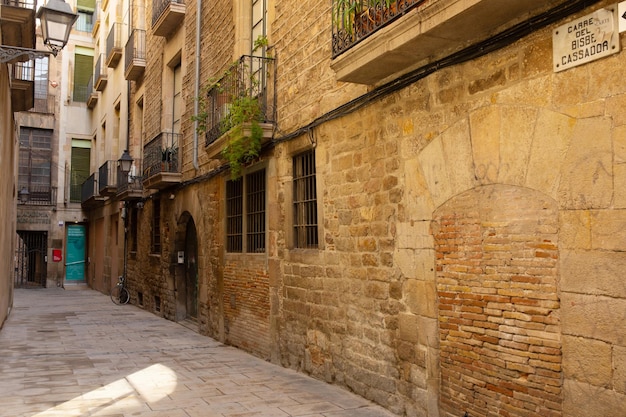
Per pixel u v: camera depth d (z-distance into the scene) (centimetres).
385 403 559
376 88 574
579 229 365
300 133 727
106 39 2259
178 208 1312
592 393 354
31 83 1104
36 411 565
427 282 502
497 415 426
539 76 396
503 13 405
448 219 480
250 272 894
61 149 2661
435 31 439
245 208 919
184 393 636
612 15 345
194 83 1212
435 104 496
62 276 2675
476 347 448
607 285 346
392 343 552
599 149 353
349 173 627
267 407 573
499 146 428
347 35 561
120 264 1988
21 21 813
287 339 769
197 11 1185
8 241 1375
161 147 1332
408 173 530
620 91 342
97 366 800
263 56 862
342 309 638
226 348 952
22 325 1281
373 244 583
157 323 1319
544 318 390
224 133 861
